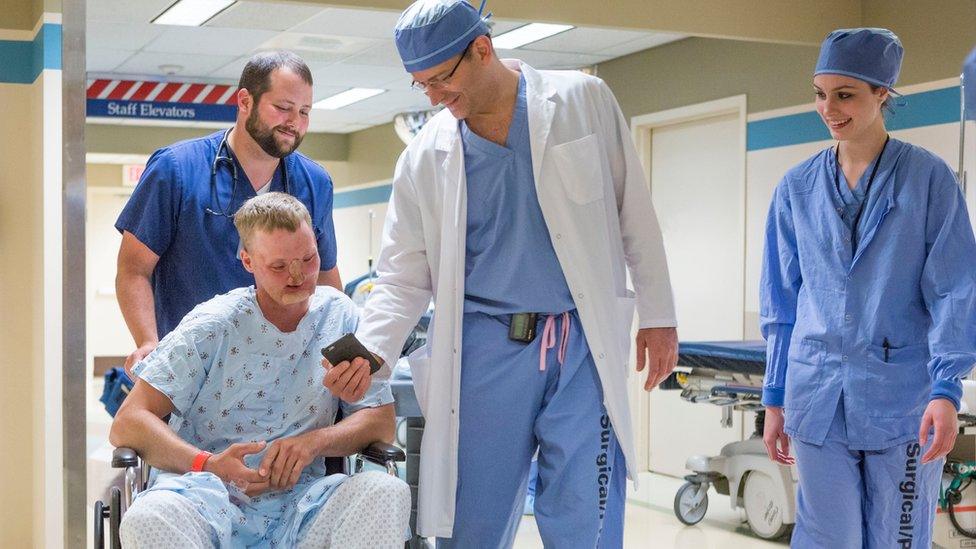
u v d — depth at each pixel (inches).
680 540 199.9
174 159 115.0
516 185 94.6
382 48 280.4
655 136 282.8
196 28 265.4
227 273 116.1
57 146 178.2
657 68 274.1
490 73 93.3
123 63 316.2
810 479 102.7
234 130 117.9
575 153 94.0
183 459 92.7
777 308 109.7
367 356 92.3
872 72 99.0
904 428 98.9
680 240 275.9
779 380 109.6
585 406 95.4
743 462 205.0
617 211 99.4
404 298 99.4
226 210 115.7
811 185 105.5
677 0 191.9
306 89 112.5
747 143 247.8
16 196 190.1
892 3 201.2
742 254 250.8
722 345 184.9
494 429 96.3
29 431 191.8
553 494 95.7
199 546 86.8
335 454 96.3
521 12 182.5
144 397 96.4
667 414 279.6
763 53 241.9
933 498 101.7
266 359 99.7
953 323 95.0
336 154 455.2
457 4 90.6
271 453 93.1
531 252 94.6
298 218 96.7
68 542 103.0
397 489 91.0
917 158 100.1
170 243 116.2
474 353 96.3
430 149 97.5
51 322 178.4
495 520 98.2
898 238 99.1
